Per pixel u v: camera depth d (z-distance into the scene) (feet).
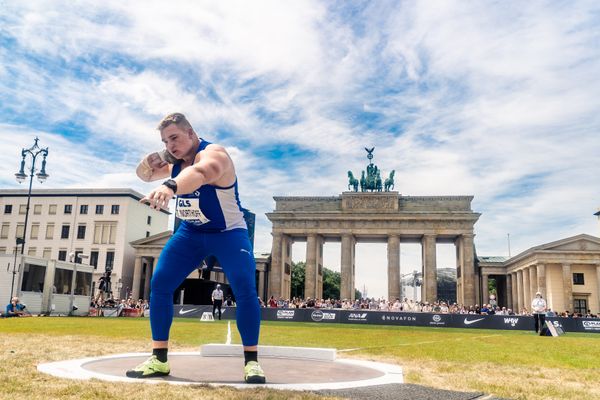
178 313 153.69
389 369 27.76
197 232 20.94
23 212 321.73
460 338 79.56
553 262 271.49
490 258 341.21
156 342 21.16
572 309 265.95
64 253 314.14
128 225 317.63
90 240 313.12
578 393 24.70
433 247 295.69
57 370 22.12
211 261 22.43
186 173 16.56
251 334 20.52
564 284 269.23
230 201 20.27
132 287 315.58
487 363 40.06
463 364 38.55
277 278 304.30
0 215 321.93
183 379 20.33
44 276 160.66
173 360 27.63
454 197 303.48
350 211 304.30
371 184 319.27
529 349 57.47
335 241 341.41
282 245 311.27
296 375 23.00
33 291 155.22
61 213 319.06
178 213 20.39
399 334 88.48
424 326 138.21
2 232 319.88
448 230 296.71
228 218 20.40
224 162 18.45
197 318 151.43
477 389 24.68
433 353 48.32
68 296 170.60
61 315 165.78
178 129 19.34
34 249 315.78
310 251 305.32
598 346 65.51
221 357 30.04
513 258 304.50
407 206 306.35
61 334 60.18
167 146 19.69
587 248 270.87
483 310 224.53
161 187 15.64
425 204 305.12
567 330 128.67
